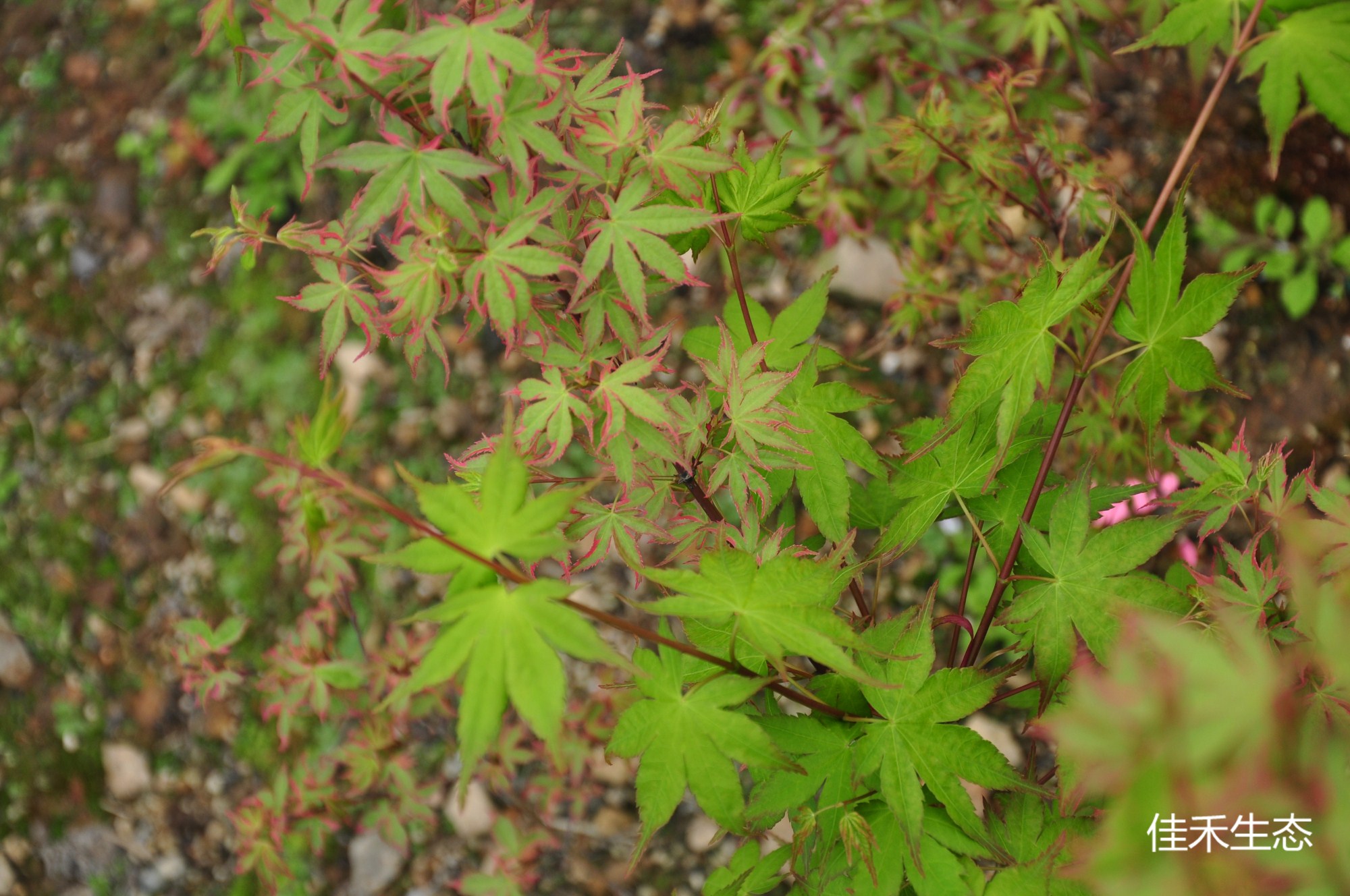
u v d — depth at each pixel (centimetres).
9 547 112
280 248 118
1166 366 52
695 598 48
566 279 53
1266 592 51
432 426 110
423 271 50
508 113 50
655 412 52
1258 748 38
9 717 107
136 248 121
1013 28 83
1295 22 53
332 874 98
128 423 115
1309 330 101
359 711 86
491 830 97
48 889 102
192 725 104
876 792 52
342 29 49
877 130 81
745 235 57
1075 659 52
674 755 49
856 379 105
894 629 52
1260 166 105
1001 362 51
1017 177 73
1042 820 51
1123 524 52
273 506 109
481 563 45
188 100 125
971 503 57
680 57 116
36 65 133
